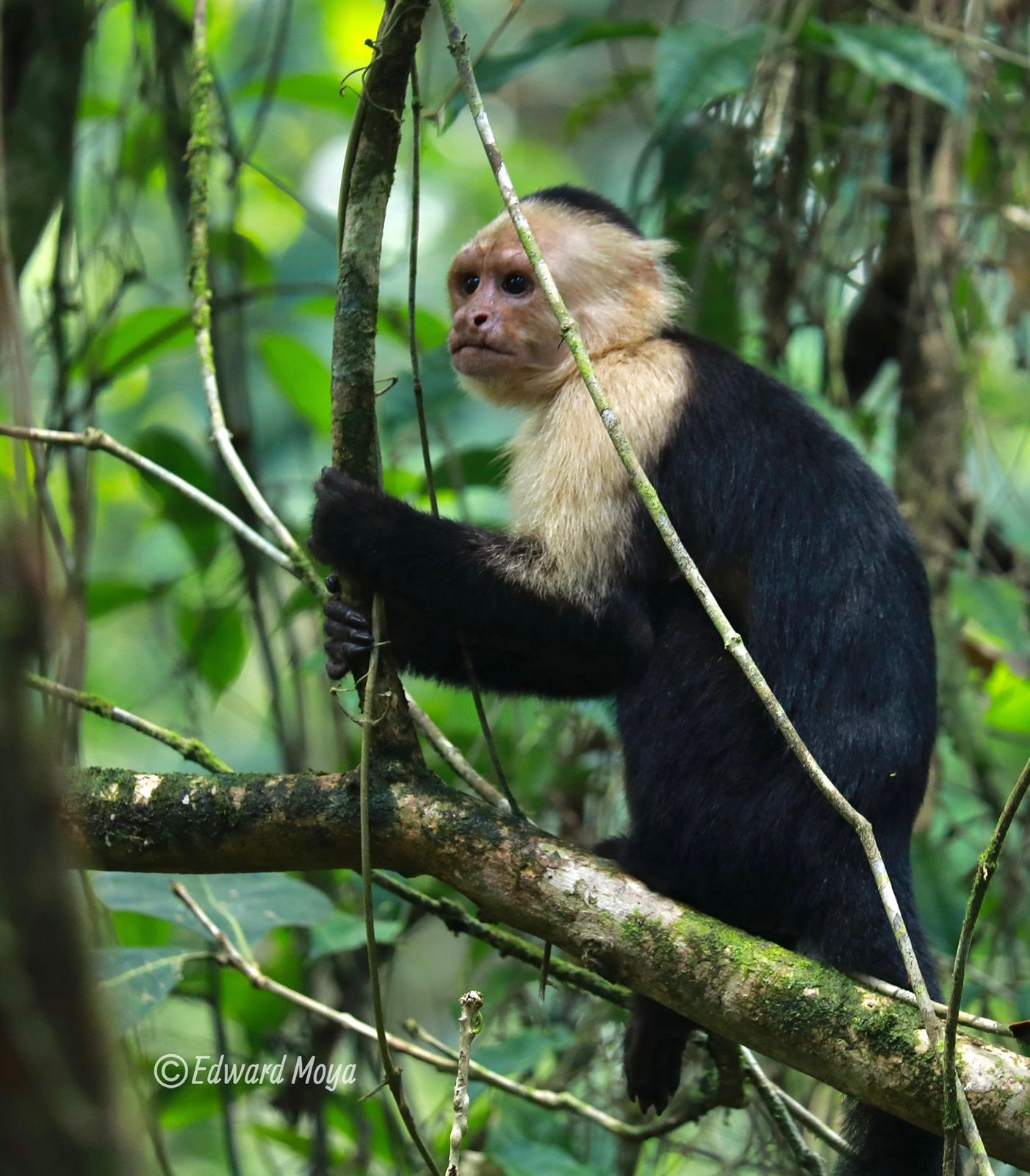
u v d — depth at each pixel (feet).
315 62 65.57
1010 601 38.42
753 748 24.52
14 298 21.75
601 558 26.22
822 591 25.03
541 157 79.10
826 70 40.93
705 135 39.83
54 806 7.73
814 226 40.06
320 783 22.15
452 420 51.67
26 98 34.19
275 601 40.37
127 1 50.06
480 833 21.40
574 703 34.91
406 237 62.80
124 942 35.76
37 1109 7.41
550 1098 27.89
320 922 28.30
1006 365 47.26
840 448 26.84
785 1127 27.37
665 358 28.68
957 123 40.06
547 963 22.88
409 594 24.75
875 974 22.71
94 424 36.24
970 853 37.76
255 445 40.98
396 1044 27.50
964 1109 16.93
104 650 58.80
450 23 21.71
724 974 19.92
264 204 64.59
